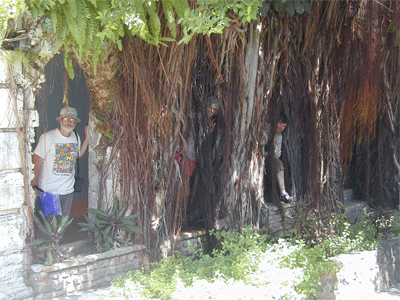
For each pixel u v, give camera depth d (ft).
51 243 15.87
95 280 16.89
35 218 15.70
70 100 24.23
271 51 21.80
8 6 13.28
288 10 20.06
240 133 21.25
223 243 19.02
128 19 14.96
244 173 21.49
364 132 28.53
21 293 15.05
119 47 15.80
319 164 24.82
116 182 18.38
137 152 18.33
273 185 24.47
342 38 25.44
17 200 15.05
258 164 22.33
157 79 18.53
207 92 21.57
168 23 16.37
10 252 14.93
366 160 30.30
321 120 24.94
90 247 18.02
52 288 15.60
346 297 18.78
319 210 24.56
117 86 17.94
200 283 16.33
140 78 17.81
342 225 24.61
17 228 15.14
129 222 17.81
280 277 17.25
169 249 19.12
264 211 23.03
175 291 15.83
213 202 21.53
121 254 17.62
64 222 16.21
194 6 17.08
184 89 19.16
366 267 20.30
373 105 26.71
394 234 25.48
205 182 21.58
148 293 15.88
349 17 25.23
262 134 22.20
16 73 14.98
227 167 21.38
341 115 26.45
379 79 26.13
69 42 15.37
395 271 22.63
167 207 19.33
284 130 25.13
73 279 16.20
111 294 15.98
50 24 14.82
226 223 21.35
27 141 15.47
